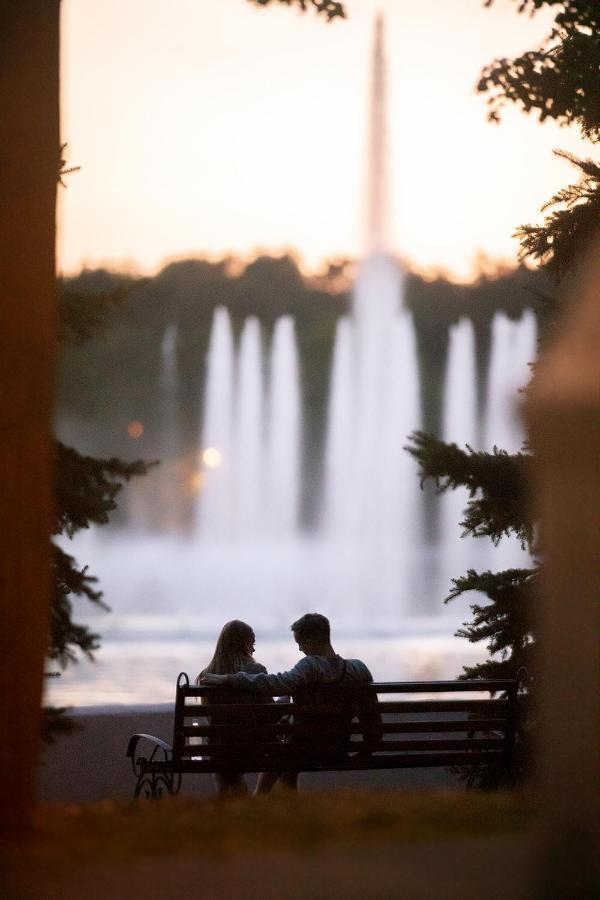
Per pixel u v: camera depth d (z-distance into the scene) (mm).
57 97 16109
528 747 21875
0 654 15375
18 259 15555
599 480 11375
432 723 21578
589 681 11562
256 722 20891
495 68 26219
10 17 15789
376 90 155375
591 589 11523
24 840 15039
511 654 23734
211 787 25234
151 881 12906
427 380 170250
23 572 15438
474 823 15609
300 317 193625
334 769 21250
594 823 11555
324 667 21250
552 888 11734
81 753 24828
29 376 15508
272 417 183250
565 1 25859
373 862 13523
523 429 12000
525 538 22922
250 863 13602
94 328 24766
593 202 24125
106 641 63031
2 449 15328
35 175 15742
